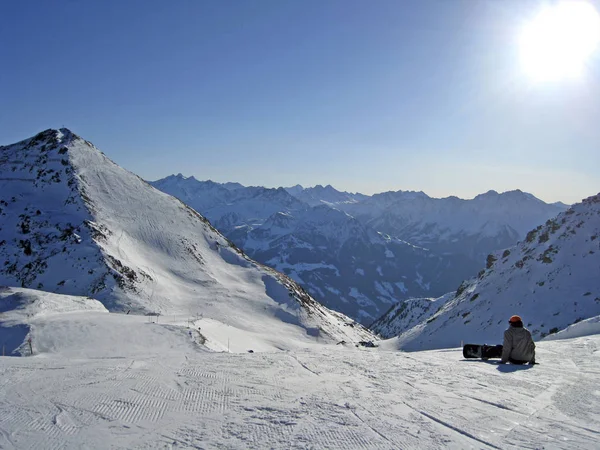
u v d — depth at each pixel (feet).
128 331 69.51
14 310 84.17
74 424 20.33
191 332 71.36
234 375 31.58
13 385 27.71
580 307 119.96
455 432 19.17
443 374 32.22
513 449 17.16
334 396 25.54
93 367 33.88
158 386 27.76
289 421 20.74
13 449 17.40
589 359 37.63
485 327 138.72
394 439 18.30
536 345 50.39
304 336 188.96
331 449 17.24
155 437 18.67
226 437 18.62
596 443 17.75
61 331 68.08
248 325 177.17
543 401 24.31
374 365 36.47
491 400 24.54
